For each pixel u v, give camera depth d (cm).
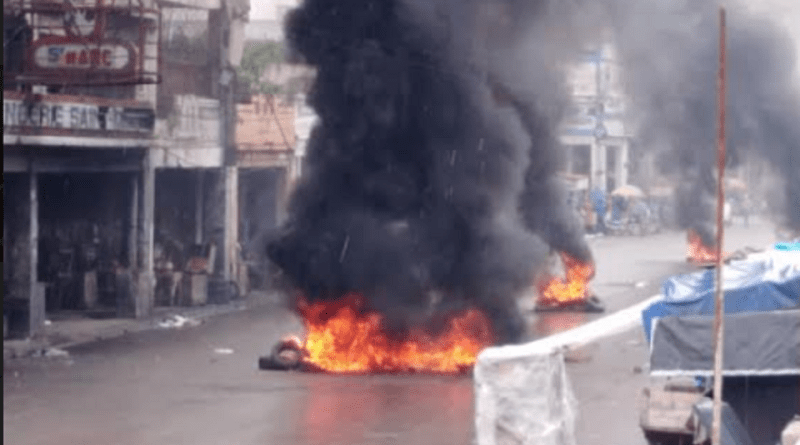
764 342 1725
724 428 1703
